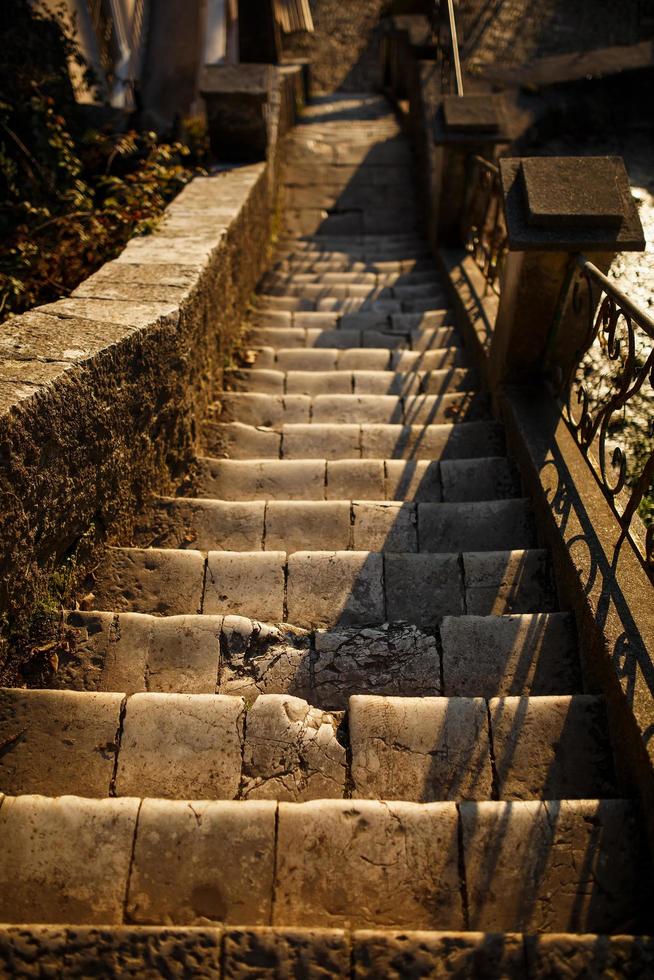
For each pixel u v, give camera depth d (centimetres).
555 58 975
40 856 204
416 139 998
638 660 245
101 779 234
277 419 465
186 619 285
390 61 1359
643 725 224
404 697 256
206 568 320
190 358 398
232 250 522
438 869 207
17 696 246
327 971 180
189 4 1370
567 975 180
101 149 694
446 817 215
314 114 1234
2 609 248
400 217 916
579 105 891
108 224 541
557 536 310
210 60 1301
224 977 179
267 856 207
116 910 198
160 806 213
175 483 395
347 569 321
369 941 184
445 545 348
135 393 325
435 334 580
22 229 517
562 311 381
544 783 237
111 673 271
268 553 326
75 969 178
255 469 404
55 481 266
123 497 331
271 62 1248
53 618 277
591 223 344
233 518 361
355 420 464
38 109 604
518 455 386
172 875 203
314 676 274
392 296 667
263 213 709
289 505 365
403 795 234
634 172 795
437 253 723
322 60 1570
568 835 213
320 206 934
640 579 279
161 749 240
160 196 598
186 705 248
